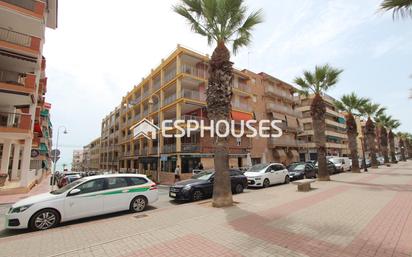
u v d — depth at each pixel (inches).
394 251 159.5
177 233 211.2
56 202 273.1
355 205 304.7
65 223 290.7
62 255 170.9
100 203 305.0
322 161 621.9
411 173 799.1
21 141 740.7
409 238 183.0
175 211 305.0
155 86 1269.7
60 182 799.7
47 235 221.6
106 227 239.8
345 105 941.2
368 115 1230.3
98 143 3080.7
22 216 251.4
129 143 1669.5
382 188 450.9
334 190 437.4
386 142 1584.6
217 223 238.7
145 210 353.4
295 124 1637.6
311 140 1795.0
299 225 223.0
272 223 231.9
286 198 367.6
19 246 192.5
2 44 571.8
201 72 1083.3
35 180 856.3
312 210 282.0
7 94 584.4
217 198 326.3
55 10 812.6
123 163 1786.4
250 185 568.7
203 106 1041.5
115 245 186.7
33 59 623.5
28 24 641.6
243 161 1192.2
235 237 195.2
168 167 1060.5
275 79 1542.8
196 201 415.2
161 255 164.2
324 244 174.7
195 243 184.7
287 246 172.7
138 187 346.6
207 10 351.6
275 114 1450.5
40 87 811.4
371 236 189.3
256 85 1432.1
